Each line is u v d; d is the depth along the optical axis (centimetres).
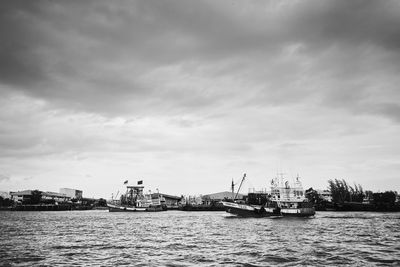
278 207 12938
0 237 6359
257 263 3675
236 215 13050
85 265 3641
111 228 8519
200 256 4138
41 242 5581
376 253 4303
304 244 5209
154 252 4481
